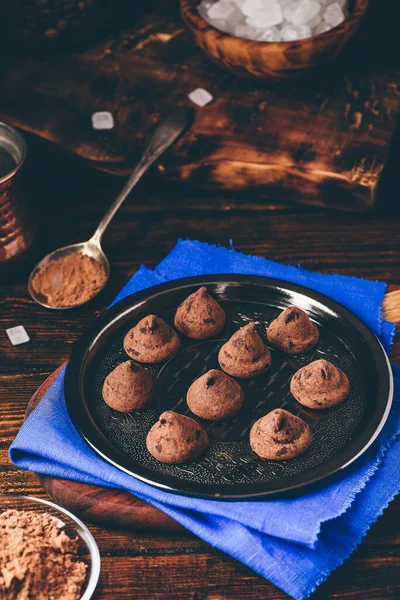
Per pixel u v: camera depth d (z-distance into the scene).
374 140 0.78
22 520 0.56
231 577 0.57
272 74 0.78
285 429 0.58
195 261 0.72
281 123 0.79
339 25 0.75
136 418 0.60
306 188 0.77
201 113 0.80
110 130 0.80
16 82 0.83
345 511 0.56
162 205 0.80
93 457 0.59
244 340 0.62
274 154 0.77
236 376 0.62
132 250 0.77
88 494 0.58
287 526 0.55
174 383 0.62
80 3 0.83
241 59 0.76
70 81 0.84
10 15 0.83
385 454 0.59
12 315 0.72
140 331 0.63
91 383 0.62
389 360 0.65
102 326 0.65
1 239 0.71
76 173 0.83
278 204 0.80
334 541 0.56
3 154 0.73
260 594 0.56
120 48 0.87
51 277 0.73
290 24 0.79
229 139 0.78
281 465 0.58
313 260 0.75
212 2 0.82
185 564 0.57
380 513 0.57
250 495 0.56
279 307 0.67
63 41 0.85
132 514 0.58
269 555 0.56
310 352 0.64
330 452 0.58
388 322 0.67
